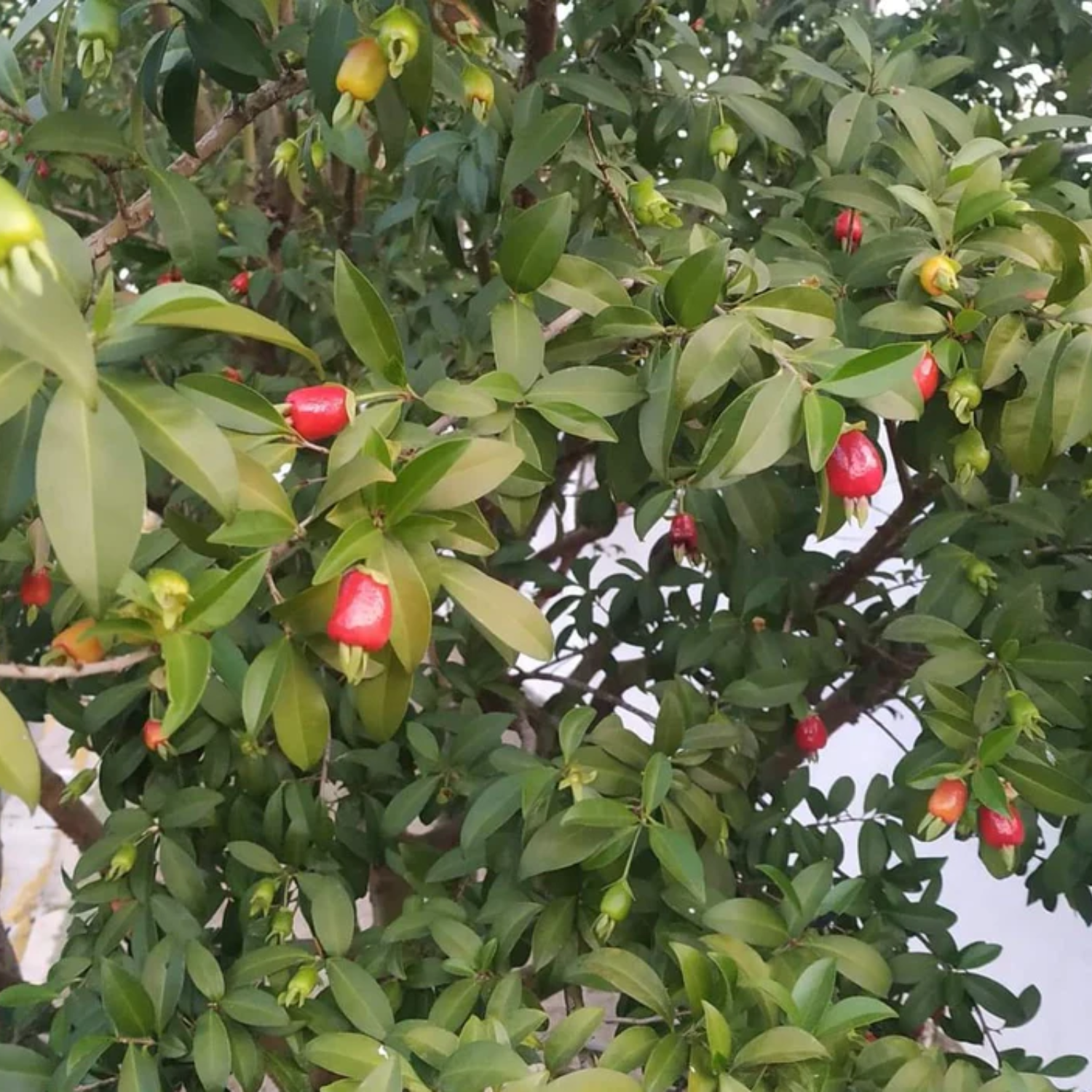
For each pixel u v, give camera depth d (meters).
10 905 3.05
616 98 1.13
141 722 1.31
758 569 1.43
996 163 0.89
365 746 1.38
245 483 0.65
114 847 1.21
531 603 0.73
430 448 0.63
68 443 0.50
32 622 1.19
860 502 0.78
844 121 1.16
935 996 1.29
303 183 1.79
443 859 1.18
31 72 1.85
